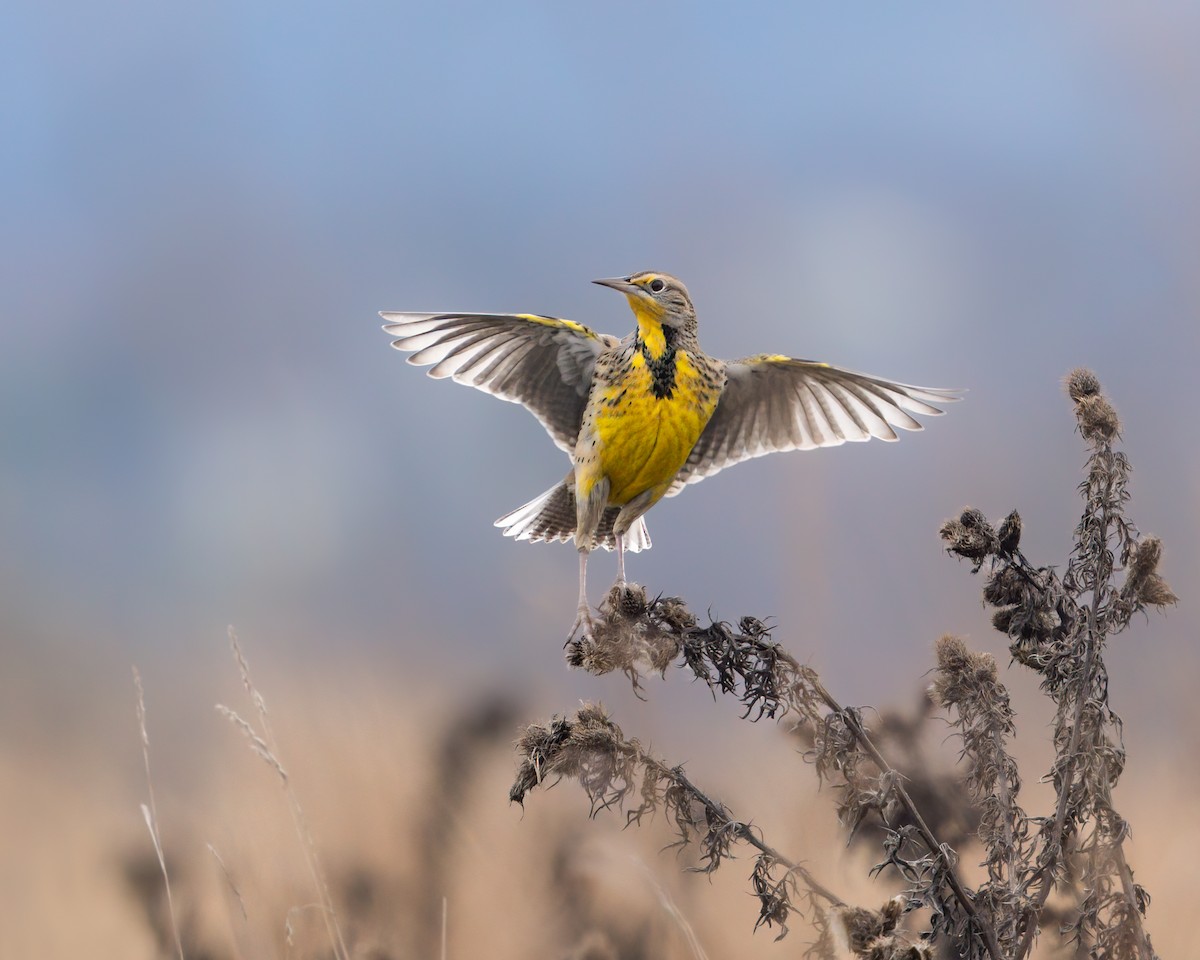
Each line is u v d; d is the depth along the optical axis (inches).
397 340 429.7
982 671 299.3
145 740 341.1
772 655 287.7
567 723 276.4
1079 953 282.8
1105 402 299.3
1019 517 300.4
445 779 394.3
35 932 409.1
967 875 366.0
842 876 343.3
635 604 289.6
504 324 430.3
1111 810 281.4
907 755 320.5
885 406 438.3
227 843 386.3
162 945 360.5
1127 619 292.8
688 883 372.8
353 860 374.3
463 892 369.1
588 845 375.2
